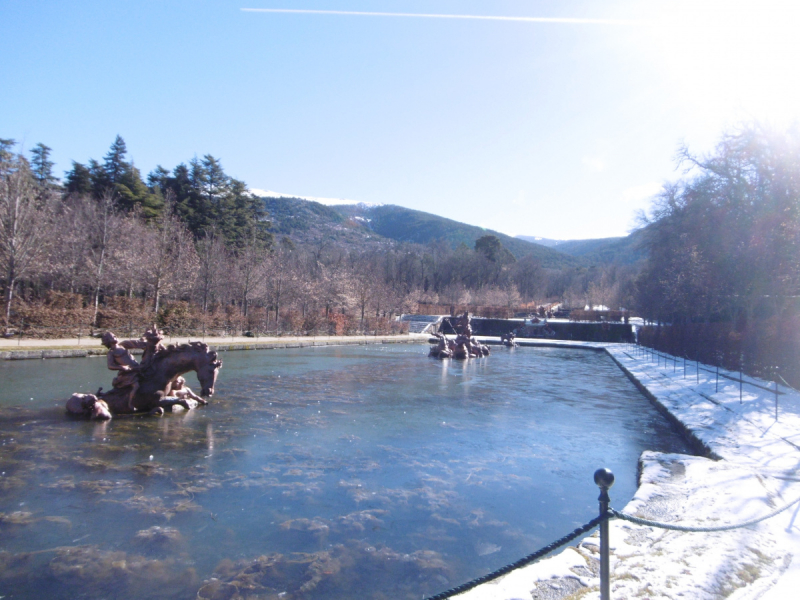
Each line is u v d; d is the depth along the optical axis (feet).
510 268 369.50
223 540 21.04
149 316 116.26
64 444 34.27
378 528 22.68
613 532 19.80
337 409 49.32
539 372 92.27
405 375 79.61
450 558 20.11
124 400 43.45
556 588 15.28
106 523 22.30
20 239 104.37
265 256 202.49
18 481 27.12
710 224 106.42
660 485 25.14
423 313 247.09
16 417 41.24
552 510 25.55
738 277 94.99
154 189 199.82
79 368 69.26
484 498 26.91
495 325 222.69
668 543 18.53
